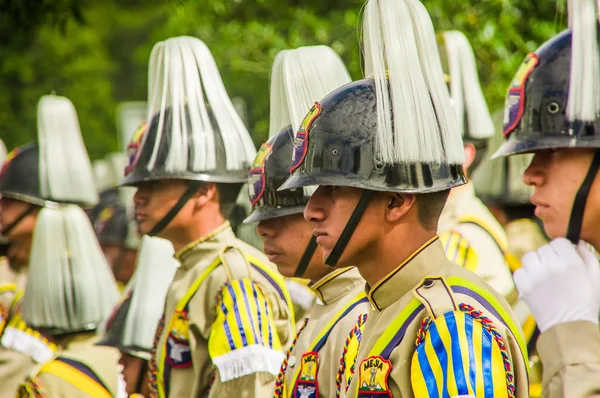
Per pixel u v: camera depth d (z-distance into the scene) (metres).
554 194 9.05
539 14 19.89
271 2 23.28
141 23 53.12
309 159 7.89
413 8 7.83
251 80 25.59
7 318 16.95
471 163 13.73
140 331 14.77
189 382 11.94
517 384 7.26
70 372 15.31
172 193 12.57
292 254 10.80
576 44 8.93
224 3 23.47
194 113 12.80
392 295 7.76
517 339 7.44
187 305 12.02
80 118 48.31
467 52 14.19
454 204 12.70
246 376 11.15
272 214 10.80
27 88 42.75
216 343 11.41
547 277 8.80
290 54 11.59
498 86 20.02
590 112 8.79
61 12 21.12
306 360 9.73
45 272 16.00
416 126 7.55
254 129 25.77
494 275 12.63
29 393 15.18
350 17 21.62
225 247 12.26
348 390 7.80
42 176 18.36
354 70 20.75
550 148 9.04
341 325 9.67
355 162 7.69
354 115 7.77
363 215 7.75
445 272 7.75
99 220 24.58
